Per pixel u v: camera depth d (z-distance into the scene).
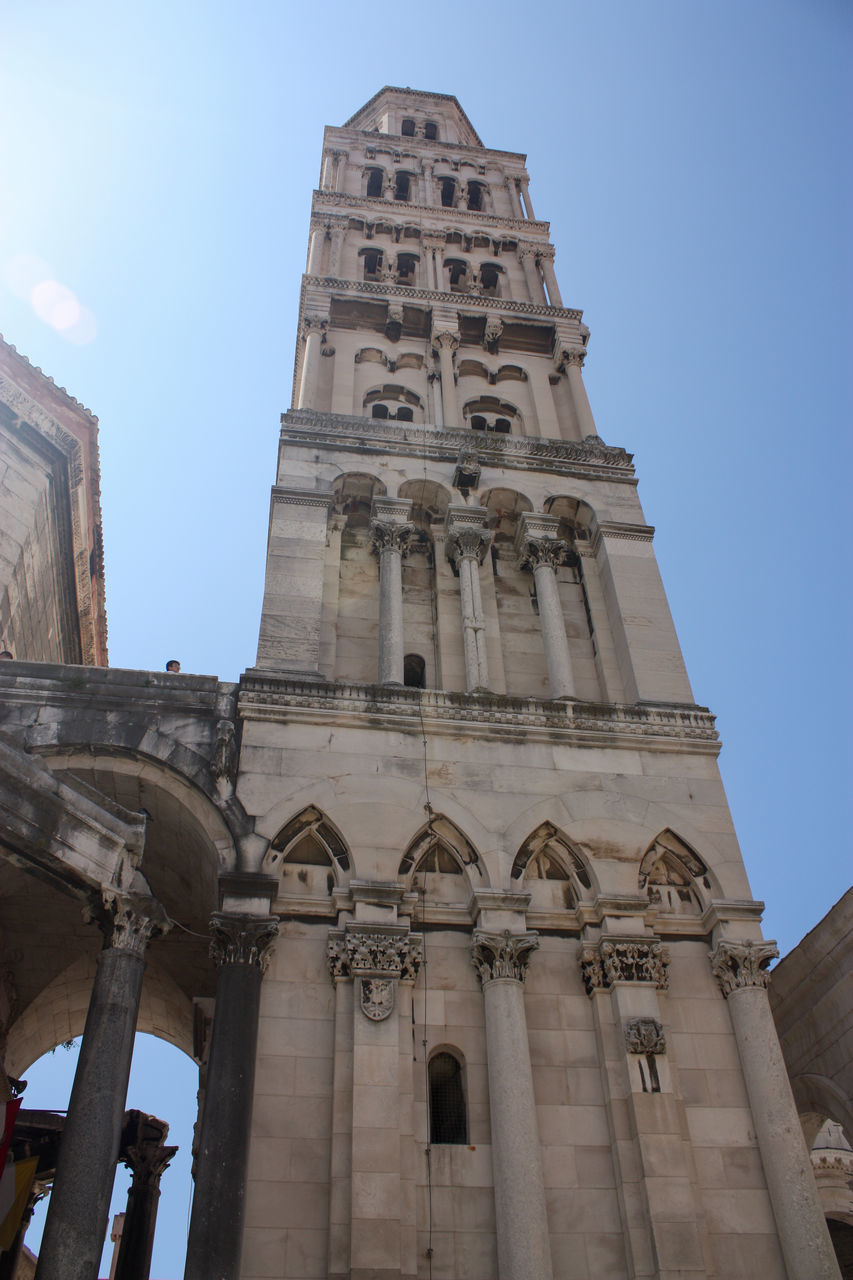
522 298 41.56
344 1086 17.89
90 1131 15.32
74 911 24.41
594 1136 18.41
